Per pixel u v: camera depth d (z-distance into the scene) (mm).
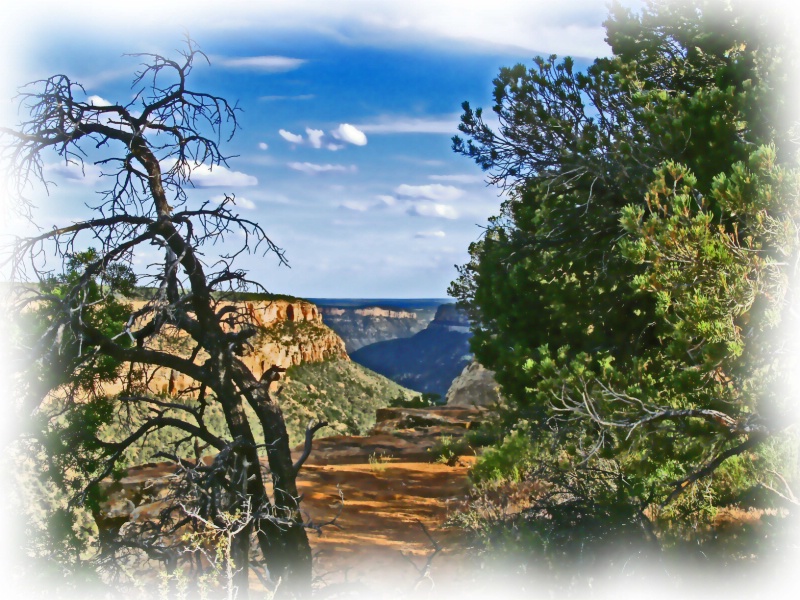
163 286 10148
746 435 8734
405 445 29797
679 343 8234
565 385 10141
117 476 12922
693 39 14906
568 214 13867
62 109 10078
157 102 10656
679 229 7895
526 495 11320
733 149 10367
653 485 9469
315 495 18562
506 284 14000
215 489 9484
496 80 14734
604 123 14289
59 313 9758
